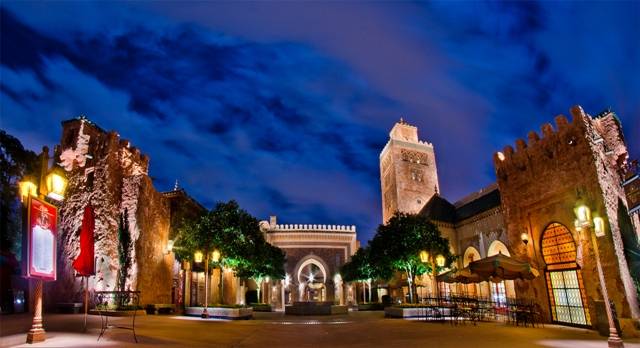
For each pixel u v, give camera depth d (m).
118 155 25.12
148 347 9.71
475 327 16.86
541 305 19.25
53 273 9.71
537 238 19.84
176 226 29.03
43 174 10.00
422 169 59.81
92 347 9.21
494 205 33.09
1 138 22.17
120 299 21.20
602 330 14.22
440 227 37.41
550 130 19.38
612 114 19.66
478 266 17.73
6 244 21.73
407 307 22.61
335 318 24.45
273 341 12.70
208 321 18.97
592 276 16.66
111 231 23.25
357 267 42.16
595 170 17.02
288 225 57.66
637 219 18.86
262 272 36.03
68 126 24.81
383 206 65.25
